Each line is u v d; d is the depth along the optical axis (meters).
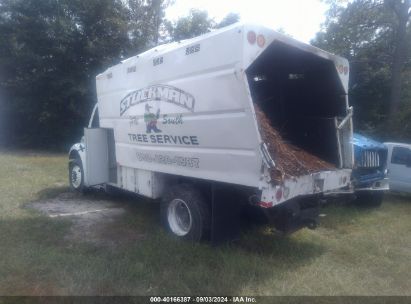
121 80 7.19
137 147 6.81
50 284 4.16
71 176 9.38
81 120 24.12
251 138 4.56
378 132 14.67
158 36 26.84
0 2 22.55
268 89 6.75
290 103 6.86
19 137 25.08
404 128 13.95
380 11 18.06
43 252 5.03
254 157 4.58
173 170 5.93
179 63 5.54
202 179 5.48
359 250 5.58
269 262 4.98
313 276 4.57
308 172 5.09
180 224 5.97
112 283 4.19
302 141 6.60
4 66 22.77
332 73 5.86
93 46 22.20
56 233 5.96
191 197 5.51
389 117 15.36
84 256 4.96
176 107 5.65
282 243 5.70
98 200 8.51
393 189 9.73
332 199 5.84
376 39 18.91
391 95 16.50
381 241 6.04
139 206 7.93
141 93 6.54
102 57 22.94
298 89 6.61
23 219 6.64
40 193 8.99
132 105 6.82
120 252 5.15
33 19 22.23
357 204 8.77
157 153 6.27
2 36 22.69
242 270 4.60
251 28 4.56
